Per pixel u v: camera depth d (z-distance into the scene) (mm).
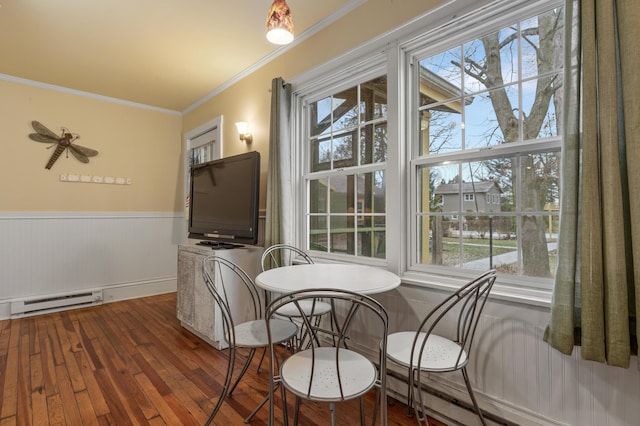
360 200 2422
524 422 1513
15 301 3410
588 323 1227
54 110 3770
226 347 2676
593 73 1226
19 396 1964
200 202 3406
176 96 4121
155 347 2693
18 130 3559
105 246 4082
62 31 2637
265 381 2166
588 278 1229
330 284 1606
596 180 1221
